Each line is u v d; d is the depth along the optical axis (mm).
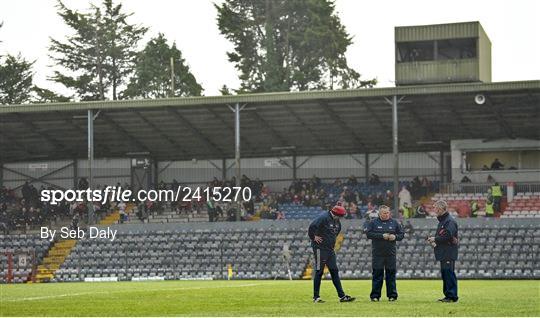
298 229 58844
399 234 24312
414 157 69000
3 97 107312
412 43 64125
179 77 109188
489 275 52531
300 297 27266
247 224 59812
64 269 59500
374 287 24281
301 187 68938
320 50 100500
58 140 68875
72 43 108812
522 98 56688
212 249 58562
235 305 23828
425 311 20812
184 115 62281
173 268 58562
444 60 62969
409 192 63000
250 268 56719
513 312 20625
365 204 65625
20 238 63844
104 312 22172
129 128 65625
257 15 102438
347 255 55531
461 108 59188
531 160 64938
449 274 23641
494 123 62344
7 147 70562
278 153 71875
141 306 23938
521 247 53625
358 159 70750
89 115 60000
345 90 56375
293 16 100875
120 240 61000
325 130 65000
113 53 108750
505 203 61844
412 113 60344
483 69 64312
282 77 98875
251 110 60625
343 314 20250
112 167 73938
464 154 65812
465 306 22281
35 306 24562
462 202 63031
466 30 62906
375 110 60094
